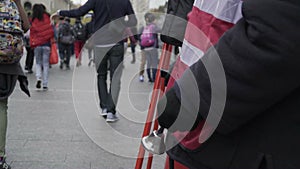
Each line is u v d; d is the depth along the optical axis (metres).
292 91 1.22
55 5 11.74
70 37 13.97
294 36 1.13
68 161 4.12
